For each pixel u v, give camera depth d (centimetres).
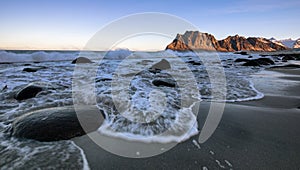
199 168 187
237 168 186
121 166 190
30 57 1666
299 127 276
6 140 236
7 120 310
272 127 277
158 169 186
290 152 211
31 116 280
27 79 675
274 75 863
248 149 219
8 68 1018
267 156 204
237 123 291
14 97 436
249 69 1116
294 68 1172
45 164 191
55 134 242
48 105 384
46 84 538
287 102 417
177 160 200
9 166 187
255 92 512
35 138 237
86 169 185
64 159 200
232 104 399
